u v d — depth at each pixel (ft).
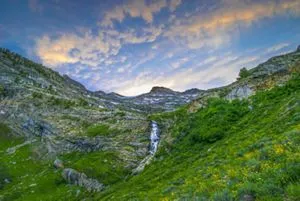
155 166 228.43
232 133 187.83
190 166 159.63
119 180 280.10
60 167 368.07
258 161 72.90
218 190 64.39
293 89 207.31
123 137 358.84
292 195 43.83
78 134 427.33
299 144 71.00
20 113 560.61
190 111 304.30
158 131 339.36
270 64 290.35
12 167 409.90
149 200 111.96
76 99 655.76
